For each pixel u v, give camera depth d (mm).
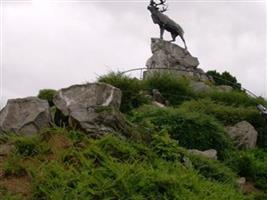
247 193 12836
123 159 10281
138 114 15250
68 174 9320
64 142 10500
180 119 14875
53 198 8734
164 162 10812
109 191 9023
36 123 11125
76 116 10945
